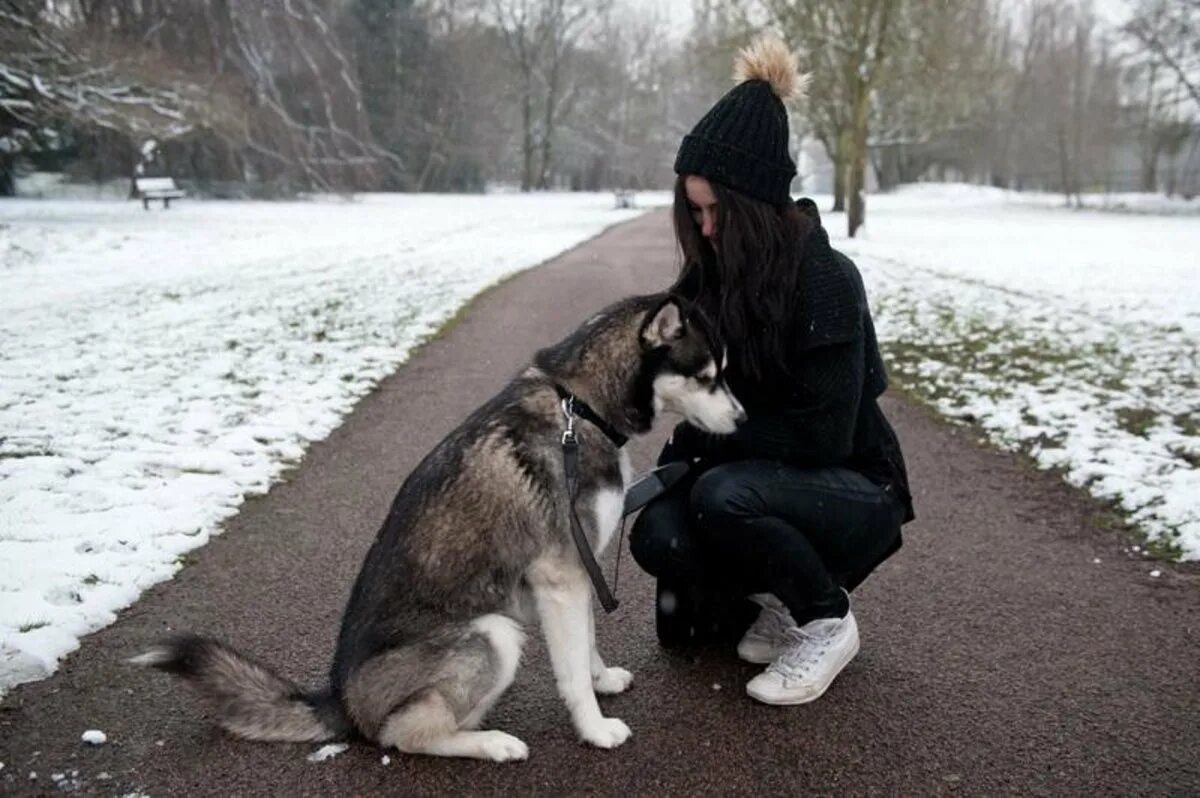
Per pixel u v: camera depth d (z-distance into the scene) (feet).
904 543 15.69
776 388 10.77
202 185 132.57
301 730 9.80
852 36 81.97
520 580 9.94
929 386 27.14
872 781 9.31
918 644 12.16
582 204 160.56
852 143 86.43
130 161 118.83
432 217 111.14
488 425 10.19
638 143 251.39
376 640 9.48
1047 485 18.42
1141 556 14.83
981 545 15.53
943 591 13.76
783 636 11.78
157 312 38.06
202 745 10.02
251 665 9.73
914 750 9.82
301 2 127.85
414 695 9.40
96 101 82.48
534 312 40.91
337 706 9.89
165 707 10.78
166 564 14.65
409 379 28.37
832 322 9.99
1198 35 144.77
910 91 102.53
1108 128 177.58
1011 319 37.14
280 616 13.17
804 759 9.72
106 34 86.33
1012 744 9.87
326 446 21.52
